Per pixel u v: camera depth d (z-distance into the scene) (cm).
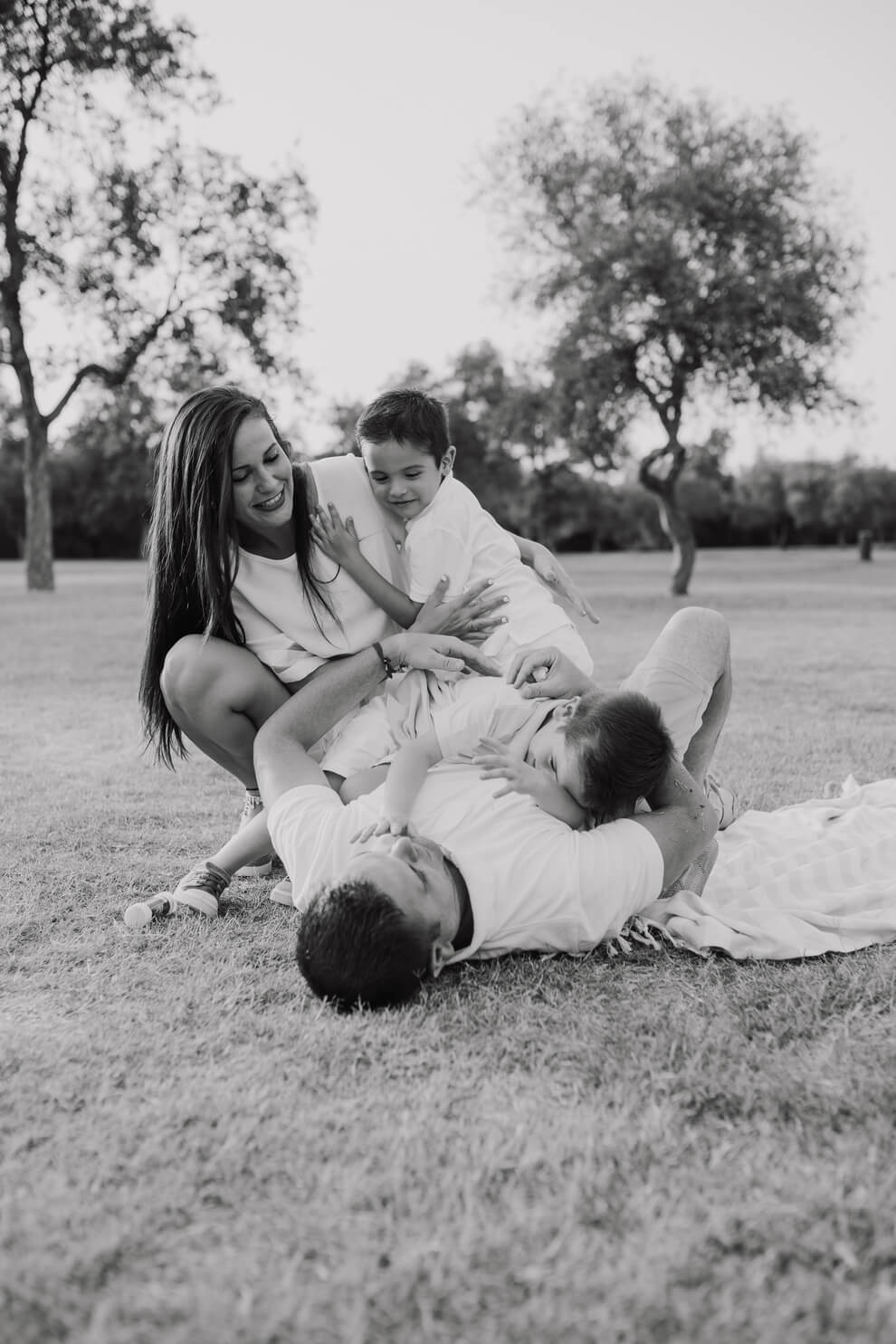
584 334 2253
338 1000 228
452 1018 225
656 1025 222
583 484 5609
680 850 262
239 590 316
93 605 1845
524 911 244
